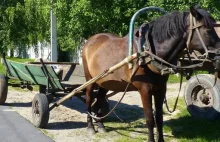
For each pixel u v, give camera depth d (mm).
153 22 5191
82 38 13922
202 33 4633
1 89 8742
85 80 7539
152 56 4922
